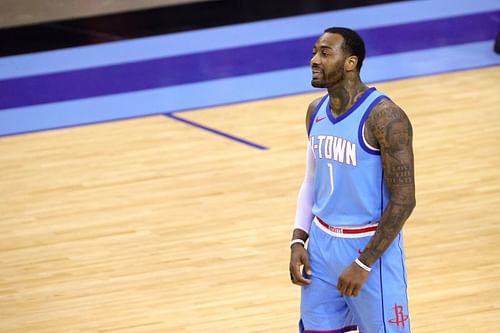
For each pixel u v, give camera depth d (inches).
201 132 992.9
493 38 1256.2
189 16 1476.4
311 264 442.0
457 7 1393.9
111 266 689.0
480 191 782.5
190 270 671.1
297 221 453.4
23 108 1123.9
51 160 941.2
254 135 968.9
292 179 841.5
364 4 1466.5
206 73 1211.2
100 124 1050.1
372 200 422.6
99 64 1282.0
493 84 1076.5
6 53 1360.7
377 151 417.7
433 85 1091.9
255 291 629.9
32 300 641.6
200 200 807.1
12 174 908.0
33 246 735.1
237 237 724.7
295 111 1040.2
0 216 803.4
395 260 429.1
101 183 865.5
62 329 594.6
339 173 424.8
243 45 1317.7
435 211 747.4
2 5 1407.5
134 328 587.8
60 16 1419.8
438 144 901.8
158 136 990.4
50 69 1274.6
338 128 422.0
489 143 894.4
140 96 1140.5
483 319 568.1
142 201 814.5
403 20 1359.5
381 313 429.1
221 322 587.5
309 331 448.5
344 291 421.1
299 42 1309.1
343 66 415.8
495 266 642.2
